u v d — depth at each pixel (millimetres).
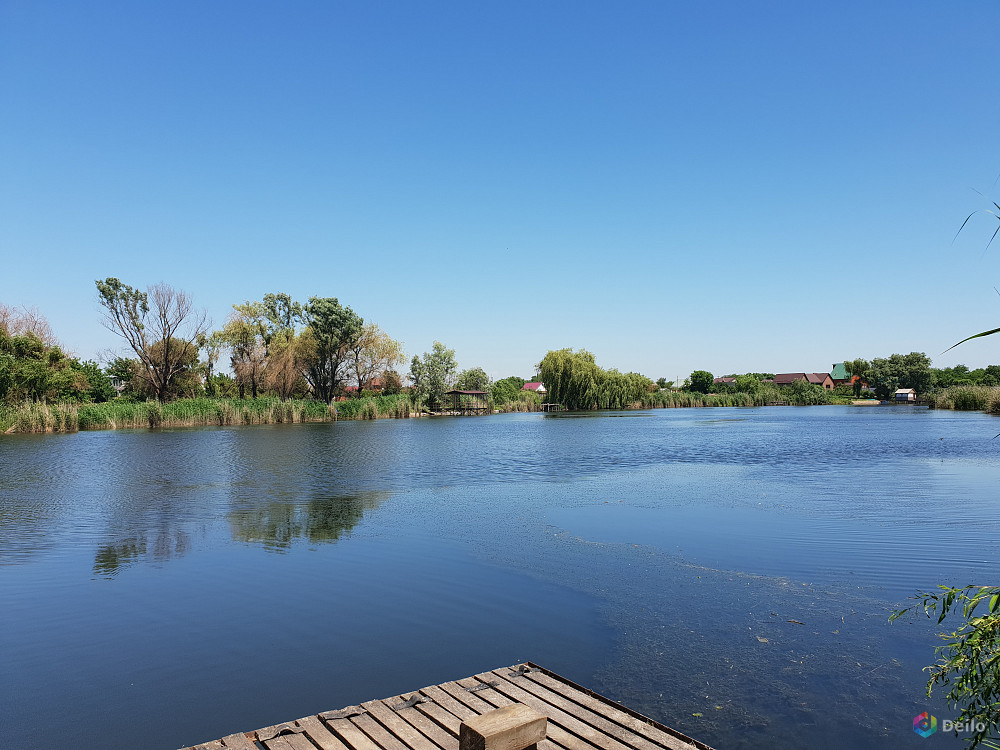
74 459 29250
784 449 32344
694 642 8094
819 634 8289
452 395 83625
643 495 18875
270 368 68062
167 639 8203
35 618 8953
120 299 59344
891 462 25844
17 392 47250
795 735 5863
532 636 8312
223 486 21312
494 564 11672
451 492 19875
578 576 10867
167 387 61781
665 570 11211
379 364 78062
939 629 8367
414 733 5441
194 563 11812
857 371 121000
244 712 6344
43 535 14133
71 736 5887
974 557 11523
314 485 21406
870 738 5785
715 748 5648
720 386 128125
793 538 13242
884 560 11523
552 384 86875
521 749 4305
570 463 27547
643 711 6344
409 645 8008
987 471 22562
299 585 10445
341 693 6738
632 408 96062
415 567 11477
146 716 6258
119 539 13734
